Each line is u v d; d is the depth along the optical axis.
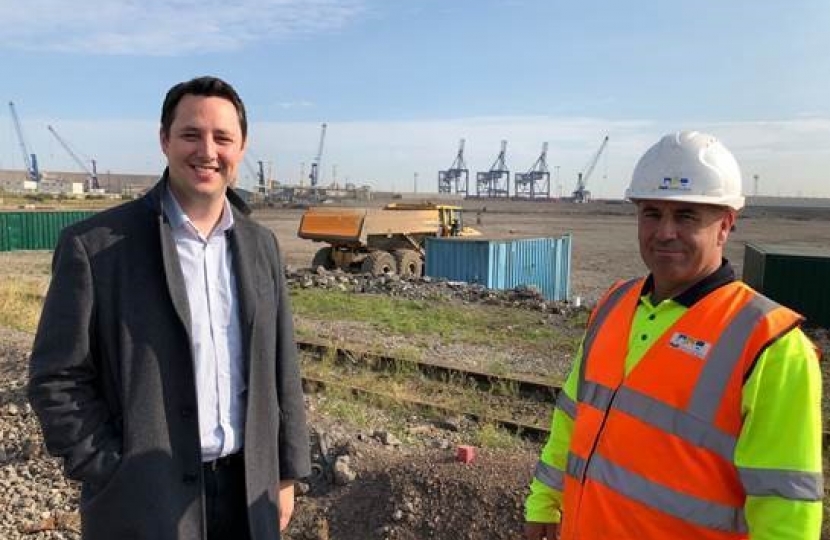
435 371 9.05
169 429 2.30
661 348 2.18
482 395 8.25
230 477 2.50
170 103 2.42
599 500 2.22
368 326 12.60
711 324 2.11
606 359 2.35
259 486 2.49
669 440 2.09
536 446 6.64
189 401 2.33
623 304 2.44
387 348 10.52
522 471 4.71
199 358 2.40
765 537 1.92
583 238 51.16
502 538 4.20
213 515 2.46
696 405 2.05
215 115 2.39
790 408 1.92
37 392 2.22
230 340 2.49
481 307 14.90
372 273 20.41
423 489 4.64
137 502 2.25
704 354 2.08
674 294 2.27
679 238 2.19
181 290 2.34
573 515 2.34
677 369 2.12
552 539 2.72
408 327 12.47
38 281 18.50
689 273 2.21
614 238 51.69
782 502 1.90
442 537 4.33
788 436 1.91
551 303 15.09
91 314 2.25
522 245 19.86
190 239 2.44
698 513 2.04
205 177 2.40
